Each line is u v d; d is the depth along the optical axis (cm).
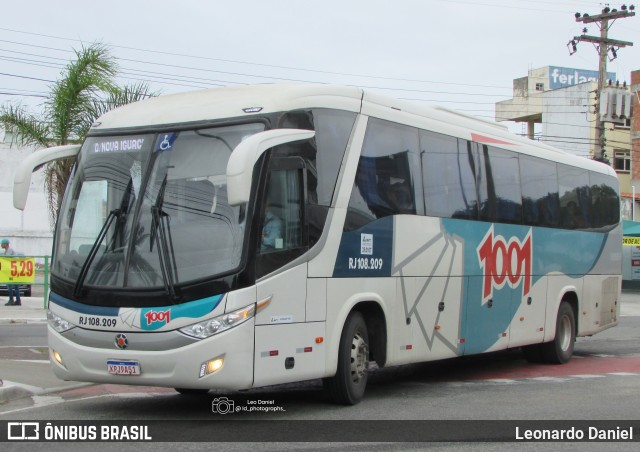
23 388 1028
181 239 823
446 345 1153
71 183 920
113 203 872
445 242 1152
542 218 1449
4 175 5394
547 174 1485
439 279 1135
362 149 985
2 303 2514
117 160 893
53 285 883
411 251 1070
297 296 866
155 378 805
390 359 1022
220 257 809
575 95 5909
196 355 788
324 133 923
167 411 926
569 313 1539
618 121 3756
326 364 908
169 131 880
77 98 1939
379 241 1002
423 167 1114
